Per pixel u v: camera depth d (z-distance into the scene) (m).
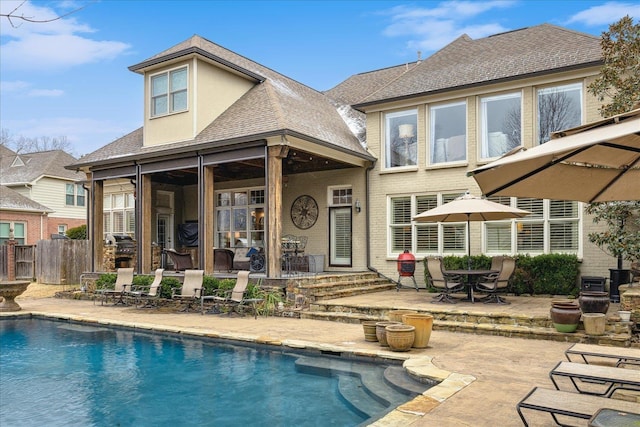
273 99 14.96
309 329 10.03
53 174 32.28
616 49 10.30
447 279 11.62
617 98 10.13
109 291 14.45
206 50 15.64
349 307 11.27
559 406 3.79
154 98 15.94
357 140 16.16
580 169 4.27
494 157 13.73
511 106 13.57
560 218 12.76
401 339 7.73
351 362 7.86
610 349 5.65
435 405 5.22
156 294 13.60
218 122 15.07
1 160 34.88
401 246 15.11
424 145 14.70
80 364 8.23
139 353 8.95
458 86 13.83
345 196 16.23
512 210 10.79
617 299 11.08
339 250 16.28
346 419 5.63
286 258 14.48
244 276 12.26
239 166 16.67
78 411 6.00
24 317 13.01
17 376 7.54
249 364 8.07
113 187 20.67
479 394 5.57
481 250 13.76
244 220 18.30
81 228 24.89
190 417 5.75
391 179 15.24
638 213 10.23
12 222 27.38
